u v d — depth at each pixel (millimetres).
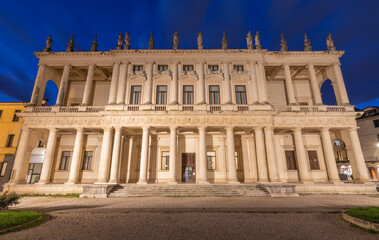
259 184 25141
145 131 28047
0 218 10703
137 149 33250
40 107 30094
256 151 29516
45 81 33000
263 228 9969
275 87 36562
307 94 36062
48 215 12602
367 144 44750
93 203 17922
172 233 9180
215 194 23109
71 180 27016
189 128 30078
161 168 32281
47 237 8680
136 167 32500
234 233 9211
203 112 28406
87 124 29125
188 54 32438
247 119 28609
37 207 16109
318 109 30250
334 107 30422
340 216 12344
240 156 32875
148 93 30578
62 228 9984
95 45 34000
